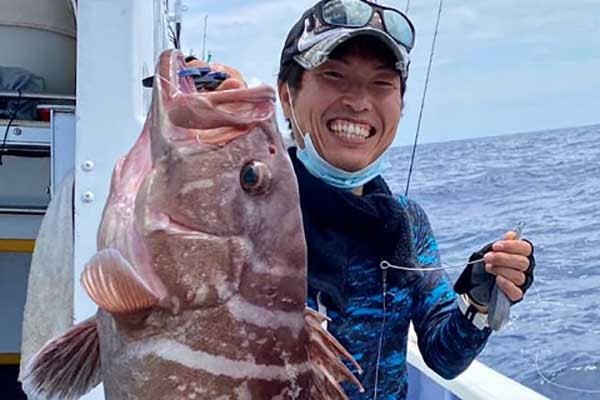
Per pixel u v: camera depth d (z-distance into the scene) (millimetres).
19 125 1359
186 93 647
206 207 613
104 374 619
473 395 1198
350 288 839
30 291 1015
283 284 627
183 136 625
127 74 956
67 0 1561
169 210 609
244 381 596
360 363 839
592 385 1397
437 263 952
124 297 574
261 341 608
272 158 641
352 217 825
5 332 1934
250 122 641
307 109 851
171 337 589
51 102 1503
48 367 622
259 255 621
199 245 604
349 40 820
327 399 632
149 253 600
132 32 958
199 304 595
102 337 621
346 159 843
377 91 850
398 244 848
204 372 588
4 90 1552
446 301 921
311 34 843
